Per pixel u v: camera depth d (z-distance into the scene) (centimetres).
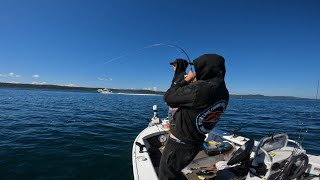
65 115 1616
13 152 670
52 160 617
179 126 233
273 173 328
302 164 332
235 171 371
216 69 224
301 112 2545
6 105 2283
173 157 239
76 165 588
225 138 545
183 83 241
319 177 348
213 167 443
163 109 2333
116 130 1066
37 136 888
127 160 630
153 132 611
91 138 878
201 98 215
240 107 3353
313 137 1060
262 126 1370
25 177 513
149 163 411
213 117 232
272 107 3519
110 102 3484
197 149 243
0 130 997
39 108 2092
